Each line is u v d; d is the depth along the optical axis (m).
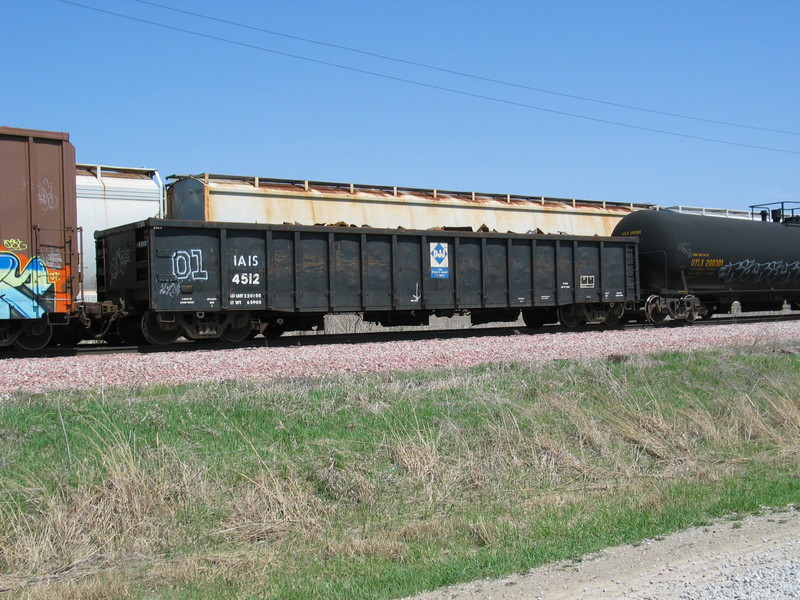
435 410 9.91
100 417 8.91
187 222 16.66
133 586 5.82
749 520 6.89
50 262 14.74
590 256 23.12
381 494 7.64
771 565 5.54
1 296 14.20
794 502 7.45
